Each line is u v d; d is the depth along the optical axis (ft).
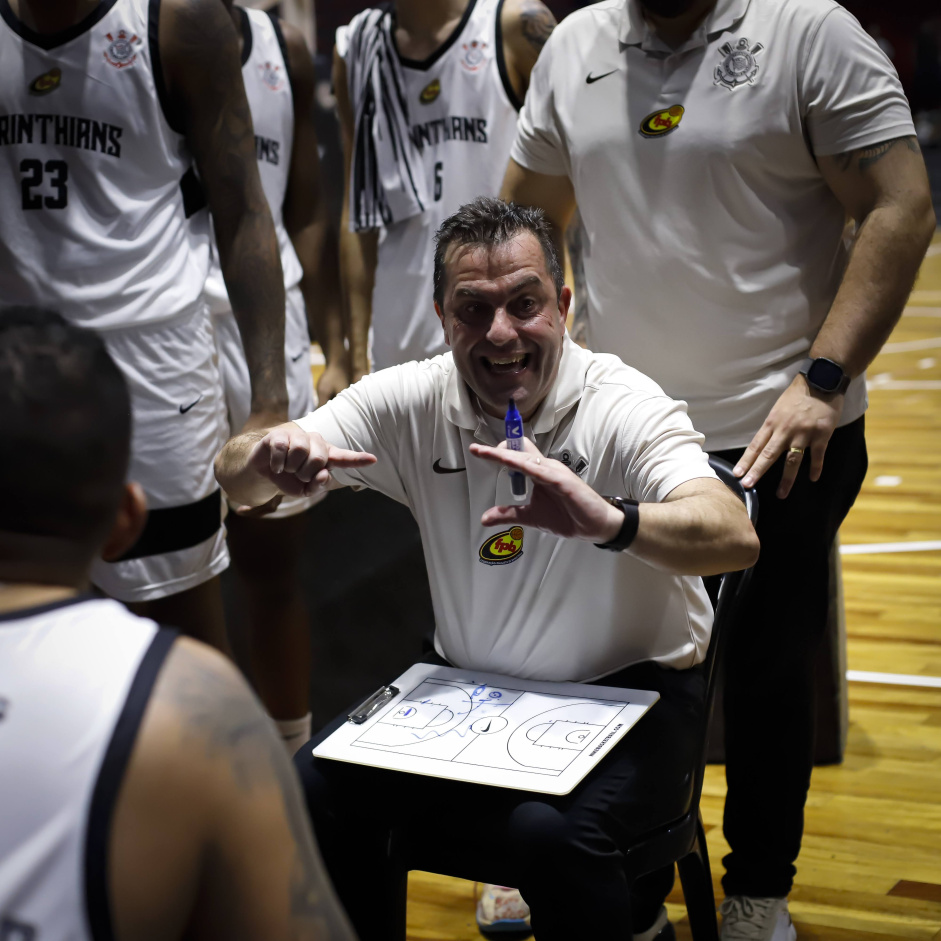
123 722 2.17
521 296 4.61
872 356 5.51
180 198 6.31
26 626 2.28
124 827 2.13
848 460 5.87
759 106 5.63
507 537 4.83
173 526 6.26
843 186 5.68
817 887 6.77
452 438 4.97
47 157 5.88
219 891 2.30
